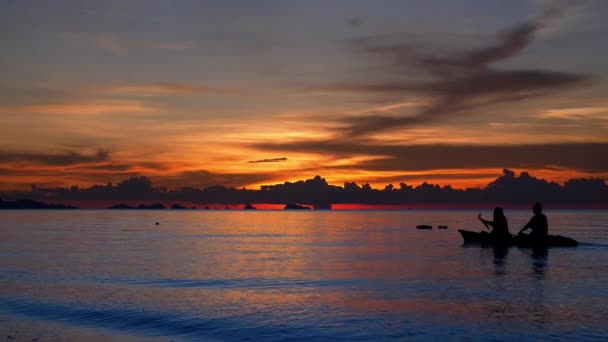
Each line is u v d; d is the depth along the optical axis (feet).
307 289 68.28
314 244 153.99
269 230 263.70
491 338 43.37
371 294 63.98
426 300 59.62
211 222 434.71
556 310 53.47
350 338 44.34
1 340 46.57
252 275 82.23
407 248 132.46
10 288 70.03
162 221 457.27
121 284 73.36
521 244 124.36
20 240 174.19
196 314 53.62
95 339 46.57
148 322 51.31
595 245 126.11
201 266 95.14
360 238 182.50
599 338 43.21
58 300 61.62
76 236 201.16
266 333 46.47
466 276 78.23
